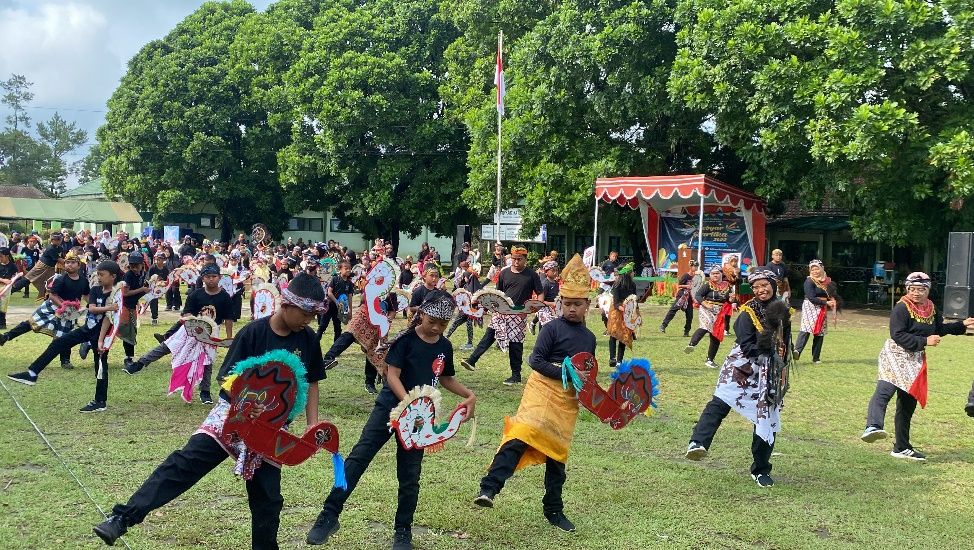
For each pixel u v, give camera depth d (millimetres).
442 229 39000
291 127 40594
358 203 37438
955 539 5020
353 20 36500
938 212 21609
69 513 4902
